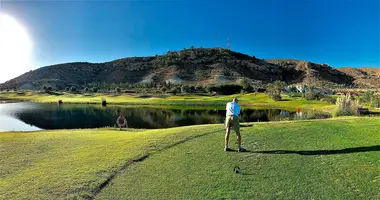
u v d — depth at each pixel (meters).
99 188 8.17
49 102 94.19
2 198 7.61
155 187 8.08
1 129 37.28
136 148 11.91
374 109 43.91
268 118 47.38
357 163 9.00
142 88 156.50
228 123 10.94
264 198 7.18
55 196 7.71
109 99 102.06
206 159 10.19
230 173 8.81
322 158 9.65
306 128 14.34
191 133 14.20
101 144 13.14
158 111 63.06
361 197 7.01
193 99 99.19
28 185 8.41
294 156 10.02
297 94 103.94
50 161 10.63
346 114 28.45
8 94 133.25
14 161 10.71
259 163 9.54
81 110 65.00
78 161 10.52
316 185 7.73
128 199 7.48
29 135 16.06
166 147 11.90
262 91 128.38
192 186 8.04
